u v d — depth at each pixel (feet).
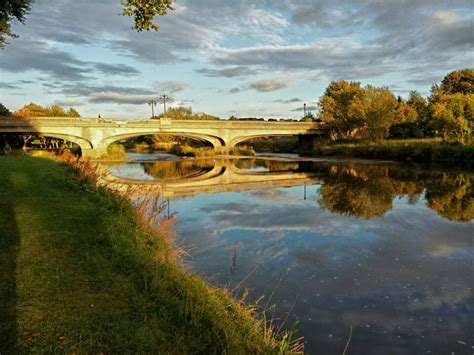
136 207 34.86
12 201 31.81
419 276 27.91
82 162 60.23
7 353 11.09
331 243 36.14
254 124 200.34
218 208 53.72
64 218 27.09
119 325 13.23
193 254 32.32
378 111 170.40
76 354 11.35
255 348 14.03
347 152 174.60
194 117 338.54
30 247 20.42
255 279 27.02
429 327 20.66
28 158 81.76
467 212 50.08
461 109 121.49
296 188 75.56
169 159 175.32
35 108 313.32
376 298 24.20
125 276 17.72
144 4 30.83
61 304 14.32
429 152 127.54
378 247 34.99
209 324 14.40
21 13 63.05
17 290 15.17
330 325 20.71
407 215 48.52
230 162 160.15
